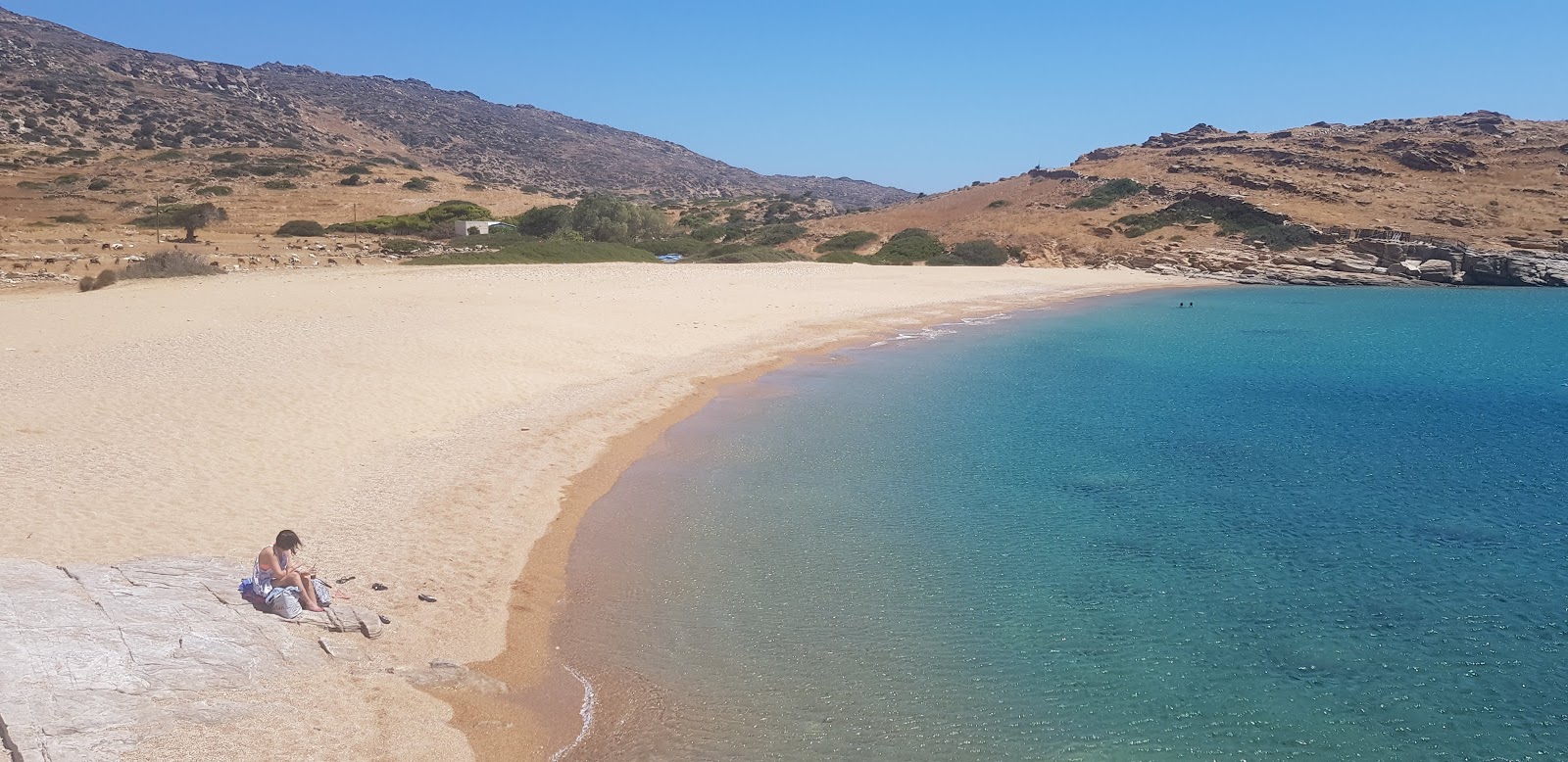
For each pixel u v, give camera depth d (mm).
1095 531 13414
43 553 10164
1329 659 9750
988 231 83312
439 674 8789
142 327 25359
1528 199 76812
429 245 66250
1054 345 33219
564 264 51406
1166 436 19266
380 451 15562
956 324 38781
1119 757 8008
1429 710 8805
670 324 31938
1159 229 78000
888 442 18344
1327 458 17625
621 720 8406
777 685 9086
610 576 11508
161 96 153375
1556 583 11727
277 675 8172
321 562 10945
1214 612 10805
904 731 8359
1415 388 25297
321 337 24422
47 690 7066
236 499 12711
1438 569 12156
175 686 7590
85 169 95688
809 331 33688
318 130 190125
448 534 12312
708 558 12164
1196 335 36781
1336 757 8055
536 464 15648
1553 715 8711
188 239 62875
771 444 17953
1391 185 83625
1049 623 10484
